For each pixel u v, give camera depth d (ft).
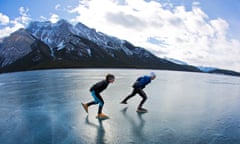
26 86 47.06
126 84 55.77
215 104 30.37
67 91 39.06
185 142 15.29
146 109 25.58
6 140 15.21
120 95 36.04
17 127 18.07
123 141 15.23
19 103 27.91
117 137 15.97
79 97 32.71
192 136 16.52
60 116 21.57
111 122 19.72
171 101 31.45
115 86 50.57
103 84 20.85
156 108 26.30
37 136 16.02
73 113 22.77
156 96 35.88
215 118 22.20
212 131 17.85
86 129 17.66
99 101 21.04
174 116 22.45
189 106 28.17
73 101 29.50
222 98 36.60
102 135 16.33
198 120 21.17
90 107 25.58
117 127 18.29
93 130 17.44
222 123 20.34
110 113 23.15
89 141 15.15
